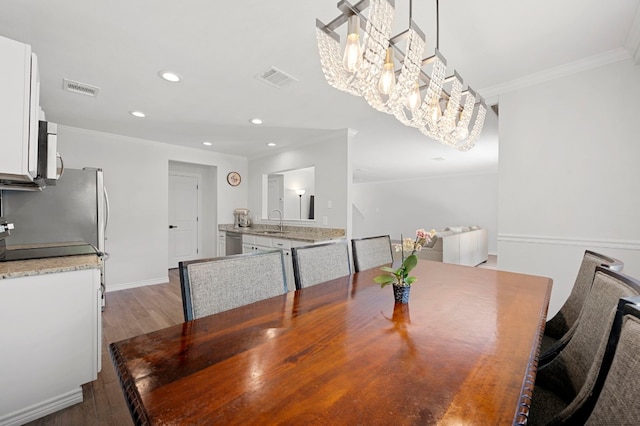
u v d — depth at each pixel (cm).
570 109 221
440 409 58
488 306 122
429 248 487
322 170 416
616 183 204
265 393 62
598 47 196
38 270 154
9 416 146
